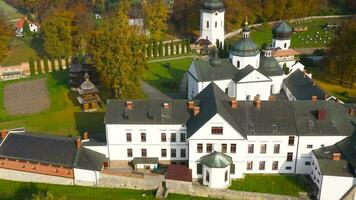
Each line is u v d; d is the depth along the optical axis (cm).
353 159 9044
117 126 9869
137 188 9481
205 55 18362
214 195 9281
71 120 12362
